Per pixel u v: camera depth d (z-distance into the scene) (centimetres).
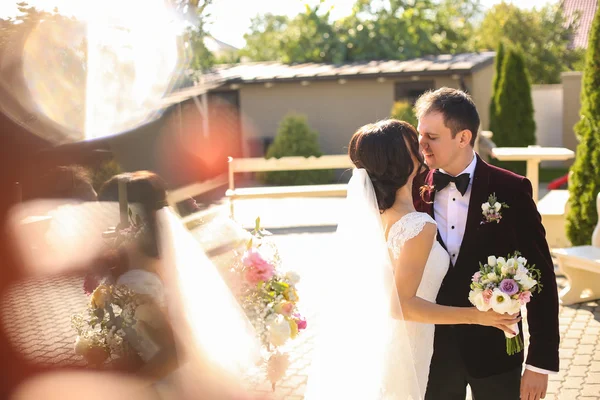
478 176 241
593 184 614
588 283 546
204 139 705
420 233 215
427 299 237
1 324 185
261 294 234
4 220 185
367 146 220
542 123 1530
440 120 234
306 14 1667
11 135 217
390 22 1670
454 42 2128
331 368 233
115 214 207
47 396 183
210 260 224
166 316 208
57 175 201
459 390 247
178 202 257
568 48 2453
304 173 1350
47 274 190
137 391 196
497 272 214
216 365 214
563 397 372
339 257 230
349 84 1404
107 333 204
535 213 236
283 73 1418
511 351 229
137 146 318
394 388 222
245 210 1034
